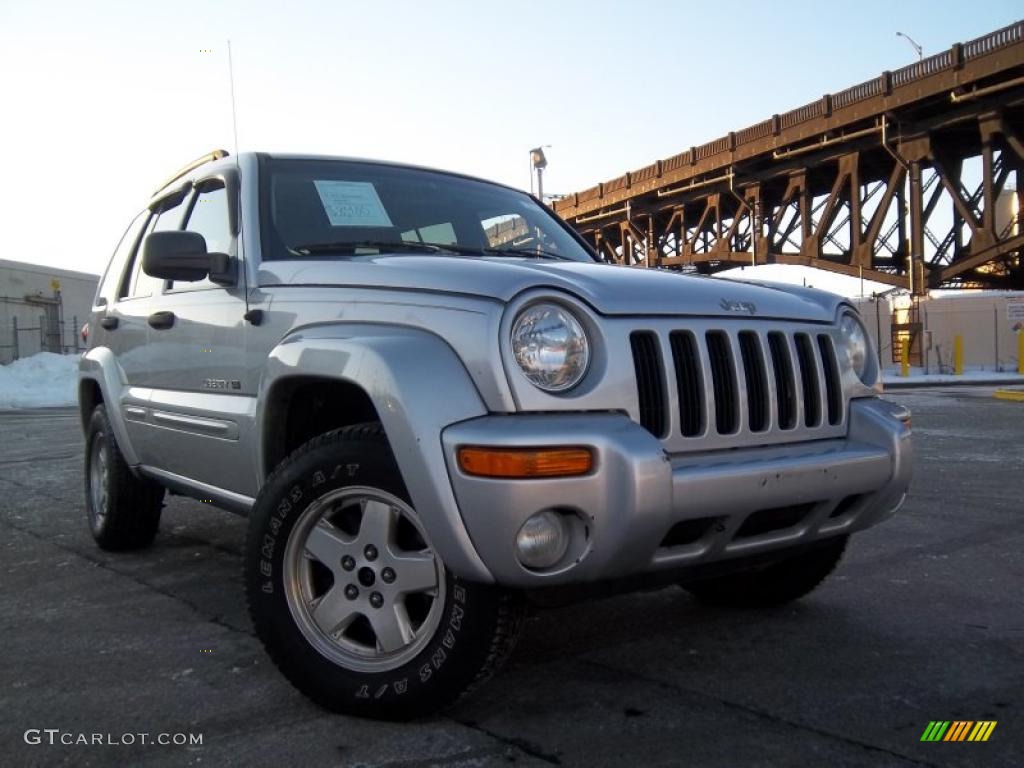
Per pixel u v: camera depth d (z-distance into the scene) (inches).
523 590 103.6
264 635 117.9
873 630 146.5
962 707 115.1
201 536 224.5
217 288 150.6
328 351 115.3
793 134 1362.0
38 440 476.4
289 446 133.9
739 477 108.3
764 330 122.7
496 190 184.1
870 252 1317.7
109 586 179.0
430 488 101.9
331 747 105.2
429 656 107.7
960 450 370.3
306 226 147.9
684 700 118.2
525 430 98.8
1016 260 1350.9
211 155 177.0
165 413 164.6
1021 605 159.2
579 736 107.4
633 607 161.8
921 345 1182.3
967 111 1152.8
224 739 107.9
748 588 158.2
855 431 131.3
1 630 151.5
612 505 100.2
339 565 115.8
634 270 128.6
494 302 105.3
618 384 106.8
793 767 99.1
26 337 1214.9
